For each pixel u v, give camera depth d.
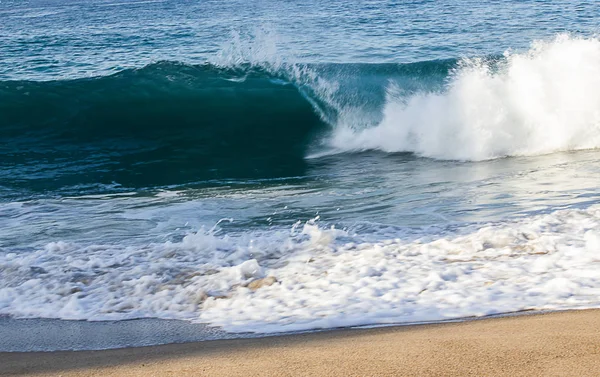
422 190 9.15
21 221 8.31
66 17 29.59
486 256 6.09
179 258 6.55
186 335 4.79
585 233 6.54
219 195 9.41
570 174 9.66
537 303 4.84
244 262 6.08
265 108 13.72
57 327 5.12
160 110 13.84
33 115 13.60
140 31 23.55
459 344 3.90
